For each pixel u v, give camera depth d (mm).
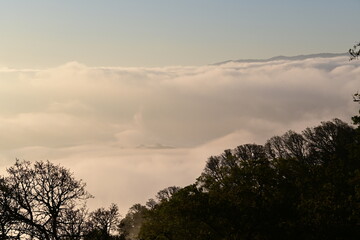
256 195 39031
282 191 39781
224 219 37531
